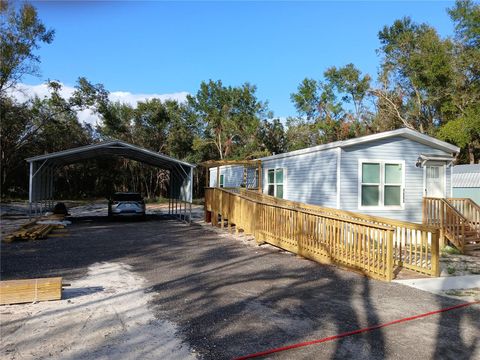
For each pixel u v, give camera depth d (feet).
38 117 121.19
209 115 138.51
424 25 103.14
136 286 21.01
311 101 132.77
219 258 29.53
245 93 136.56
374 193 39.63
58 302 17.93
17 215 68.13
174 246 35.47
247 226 40.14
